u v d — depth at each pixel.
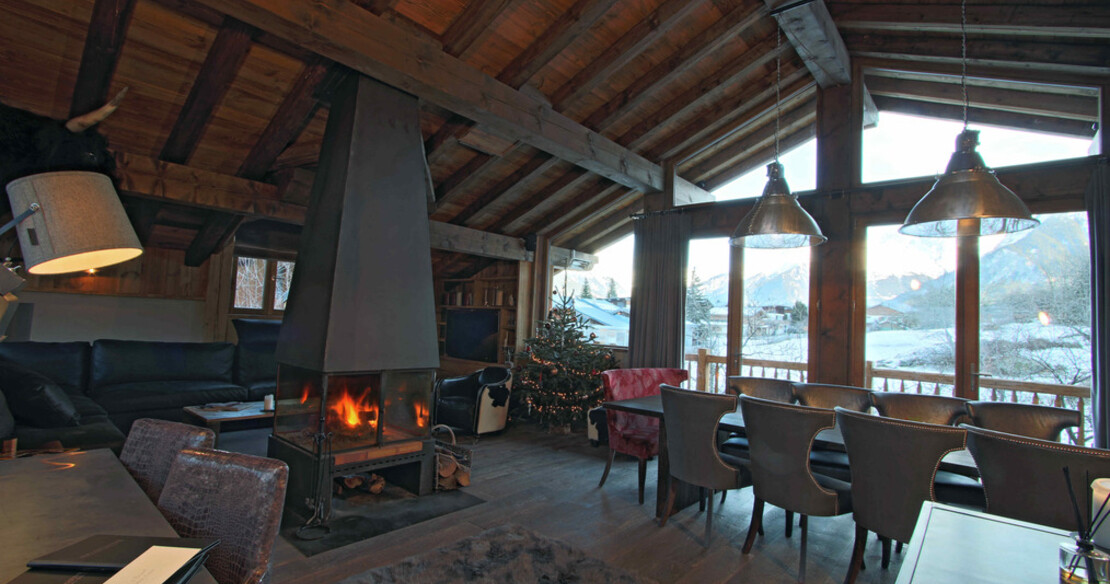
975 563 1.19
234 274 6.50
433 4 3.63
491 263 7.29
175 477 1.41
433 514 3.24
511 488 3.81
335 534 2.92
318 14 2.83
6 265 1.36
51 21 3.12
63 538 1.11
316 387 3.19
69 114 3.73
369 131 3.45
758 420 2.77
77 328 5.47
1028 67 3.82
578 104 4.83
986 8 3.61
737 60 4.70
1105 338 3.37
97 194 1.27
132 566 0.95
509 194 5.84
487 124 4.05
